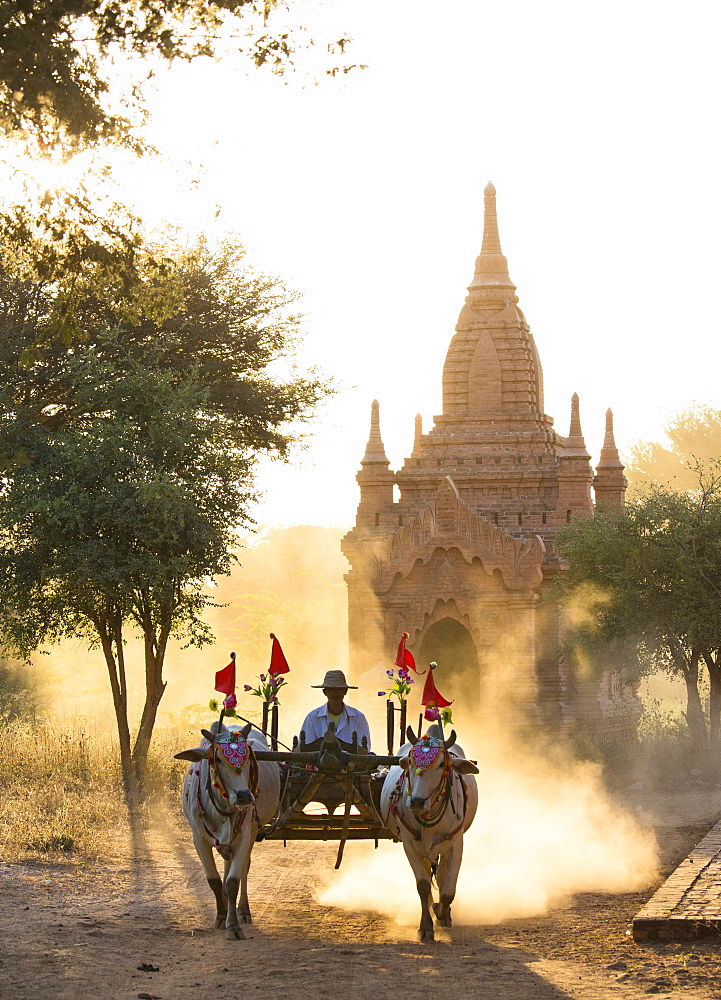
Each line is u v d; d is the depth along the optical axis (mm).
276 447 58469
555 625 64125
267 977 18297
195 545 44094
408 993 17422
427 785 20797
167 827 34281
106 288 34719
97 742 51438
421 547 65062
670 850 31625
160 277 30156
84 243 27766
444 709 23984
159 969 18984
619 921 23125
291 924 22859
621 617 54938
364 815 23547
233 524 47438
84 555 41812
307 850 32188
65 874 26906
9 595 44469
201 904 24594
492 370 71812
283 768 23734
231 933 21203
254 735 24125
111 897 24906
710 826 35625
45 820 33938
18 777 41938
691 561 53469
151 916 23312
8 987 17656
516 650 62594
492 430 71000
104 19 24234
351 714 23672
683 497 56875
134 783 42188
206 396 46656
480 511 67938
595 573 56875
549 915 24078
